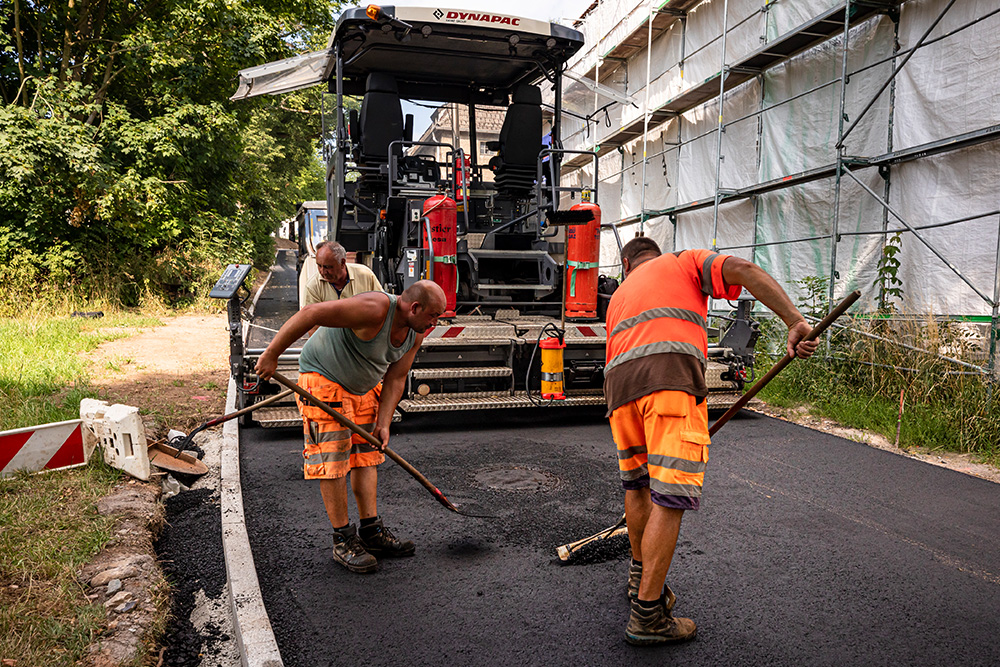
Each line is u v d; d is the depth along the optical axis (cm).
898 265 733
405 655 248
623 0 1434
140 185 1255
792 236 990
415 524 379
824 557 336
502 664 242
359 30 644
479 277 724
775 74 1043
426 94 784
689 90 1156
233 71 1491
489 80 785
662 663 243
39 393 601
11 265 1180
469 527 374
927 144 724
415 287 298
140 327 1105
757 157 1078
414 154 770
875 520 387
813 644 256
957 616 278
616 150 1630
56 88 1260
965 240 715
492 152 787
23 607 258
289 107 2484
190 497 418
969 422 551
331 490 315
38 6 1355
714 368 652
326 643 255
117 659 237
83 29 1357
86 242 1299
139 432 410
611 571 320
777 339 857
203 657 254
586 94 970
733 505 411
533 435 582
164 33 1370
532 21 651
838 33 909
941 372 619
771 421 649
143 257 1394
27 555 301
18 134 1088
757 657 248
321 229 1330
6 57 1349
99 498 376
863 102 864
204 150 1420
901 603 289
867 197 849
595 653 250
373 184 713
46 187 1191
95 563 305
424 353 594
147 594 285
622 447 277
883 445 563
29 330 926
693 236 1279
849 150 883
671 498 247
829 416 657
